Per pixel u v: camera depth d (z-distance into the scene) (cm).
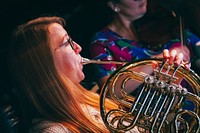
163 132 269
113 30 376
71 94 272
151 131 263
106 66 363
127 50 372
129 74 272
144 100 267
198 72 335
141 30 382
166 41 381
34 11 472
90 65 425
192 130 270
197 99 268
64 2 480
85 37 464
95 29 465
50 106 270
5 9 464
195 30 402
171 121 267
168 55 271
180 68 271
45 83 269
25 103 274
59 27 275
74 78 281
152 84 267
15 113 305
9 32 459
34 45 270
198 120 266
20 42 272
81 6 475
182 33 383
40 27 272
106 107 296
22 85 272
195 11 396
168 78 268
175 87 267
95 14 467
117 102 274
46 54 270
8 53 276
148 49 377
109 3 376
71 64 277
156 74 269
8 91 420
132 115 267
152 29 383
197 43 391
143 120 266
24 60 271
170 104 266
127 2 370
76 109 271
